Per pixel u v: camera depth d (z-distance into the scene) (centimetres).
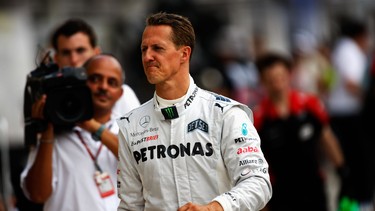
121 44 3222
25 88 1249
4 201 1566
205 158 970
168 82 977
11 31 2497
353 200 1669
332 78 2459
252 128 984
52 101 1214
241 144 966
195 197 969
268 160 1623
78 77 1216
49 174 1234
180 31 974
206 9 3516
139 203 1010
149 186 986
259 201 949
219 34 3114
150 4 3416
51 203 1250
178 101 983
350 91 2375
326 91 2734
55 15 3547
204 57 2998
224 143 972
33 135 1238
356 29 2431
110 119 1280
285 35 3922
